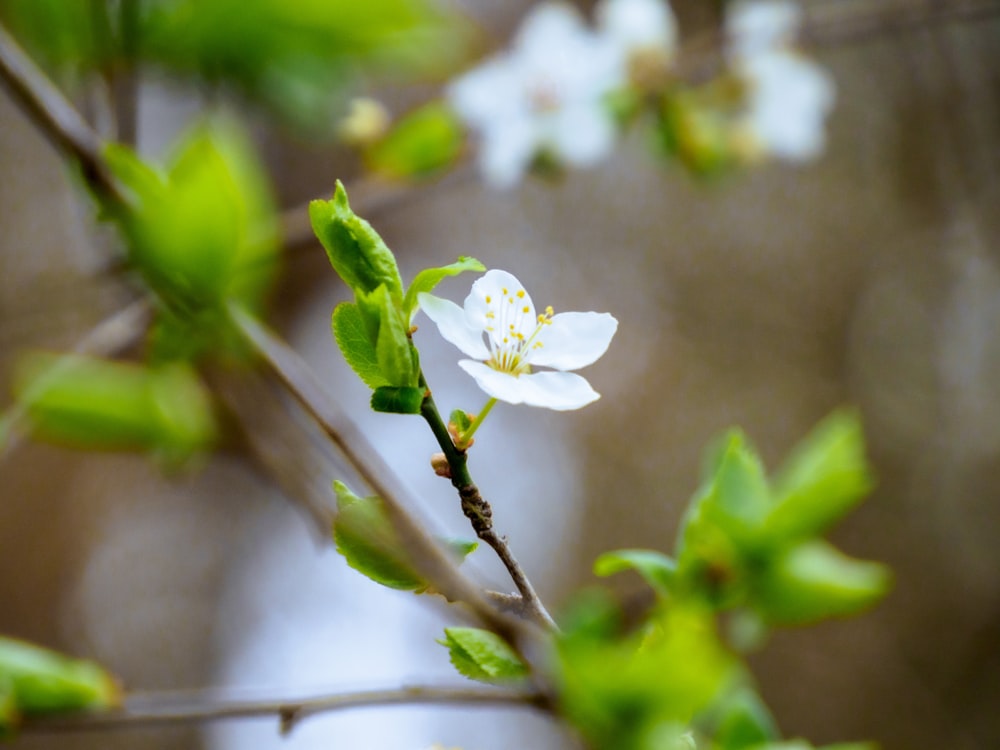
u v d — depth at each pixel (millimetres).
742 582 299
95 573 848
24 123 752
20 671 330
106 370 374
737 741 307
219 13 375
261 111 405
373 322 286
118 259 360
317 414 304
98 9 368
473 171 502
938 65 934
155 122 546
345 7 381
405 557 279
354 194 490
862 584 299
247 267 347
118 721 329
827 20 536
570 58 512
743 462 304
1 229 726
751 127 531
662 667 267
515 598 282
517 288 302
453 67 510
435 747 309
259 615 855
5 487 824
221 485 900
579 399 295
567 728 272
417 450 859
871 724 918
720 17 564
